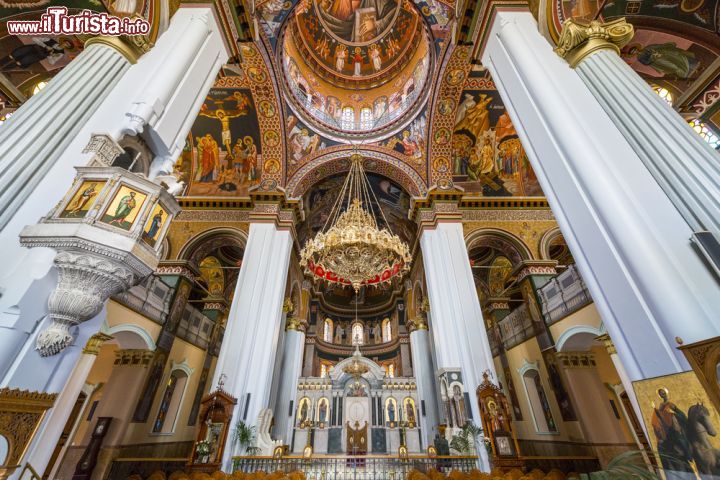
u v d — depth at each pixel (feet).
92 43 13.29
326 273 28.48
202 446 22.58
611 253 10.03
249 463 22.81
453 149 39.19
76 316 9.61
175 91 14.33
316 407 42.88
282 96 35.81
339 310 78.69
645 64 24.32
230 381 26.40
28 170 9.83
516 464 22.63
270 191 35.81
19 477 8.73
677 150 9.95
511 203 40.47
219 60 18.35
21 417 8.70
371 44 42.37
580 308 29.48
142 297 31.58
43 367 9.28
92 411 31.04
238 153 38.68
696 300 8.18
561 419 31.68
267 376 27.58
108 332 27.22
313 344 66.59
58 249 9.50
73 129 11.16
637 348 9.18
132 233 10.12
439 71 33.42
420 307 45.96
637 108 11.07
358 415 40.42
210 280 48.98
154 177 13.21
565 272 31.60
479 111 36.09
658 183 9.93
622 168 10.48
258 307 30.17
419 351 43.47
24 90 27.61
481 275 51.60
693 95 25.04
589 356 31.42
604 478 7.29
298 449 38.88
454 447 24.14
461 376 27.94
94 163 10.80
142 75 13.66
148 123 12.50
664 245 9.02
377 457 23.76
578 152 11.40
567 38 13.44
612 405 31.76
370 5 39.17
